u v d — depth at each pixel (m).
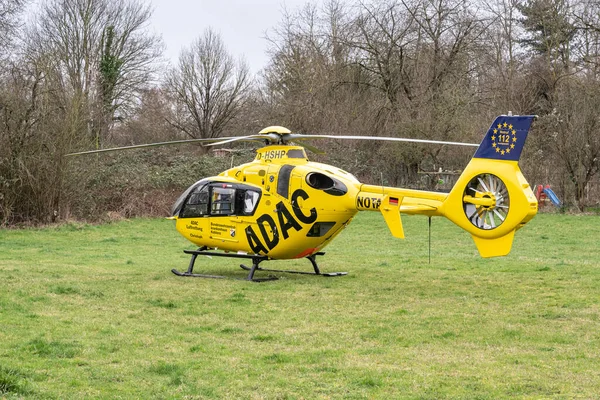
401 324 11.17
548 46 49.06
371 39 45.00
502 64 50.41
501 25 50.94
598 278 16.11
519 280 15.95
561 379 8.12
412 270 17.91
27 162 28.27
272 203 15.61
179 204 17.03
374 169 42.34
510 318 11.62
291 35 49.53
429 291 14.46
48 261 19.03
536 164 38.12
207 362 8.84
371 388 7.80
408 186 41.84
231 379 8.10
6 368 8.22
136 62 52.72
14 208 28.67
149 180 35.09
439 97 42.03
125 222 31.39
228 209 16.22
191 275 16.47
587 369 8.55
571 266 18.41
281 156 15.88
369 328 10.90
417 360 9.00
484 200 12.82
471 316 11.82
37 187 28.58
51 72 30.08
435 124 40.41
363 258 20.83
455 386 7.86
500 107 42.53
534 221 32.44
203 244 16.75
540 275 16.73
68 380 7.95
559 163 37.34
